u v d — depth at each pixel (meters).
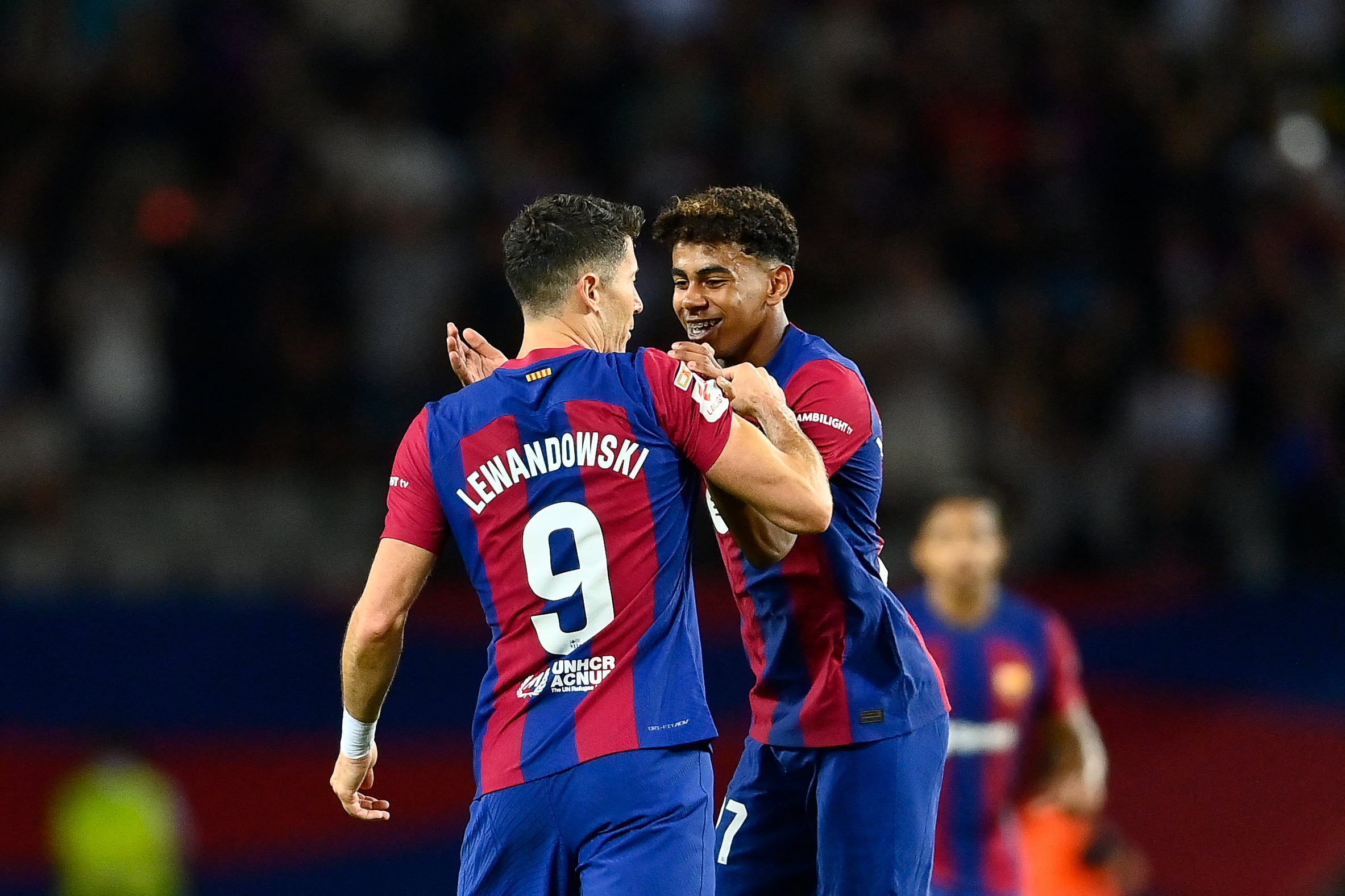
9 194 40.25
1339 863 32.03
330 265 40.41
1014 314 43.12
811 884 16.70
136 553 35.75
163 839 31.00
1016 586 34.88
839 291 42.16
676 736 13.62
